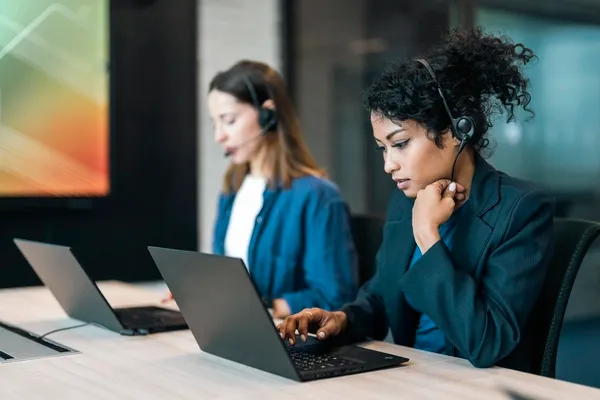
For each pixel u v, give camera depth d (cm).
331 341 168
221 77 259
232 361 152
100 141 380
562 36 314
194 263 141
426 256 156
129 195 397
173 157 408
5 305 225
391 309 183
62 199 372
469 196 167
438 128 158
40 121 366
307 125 429
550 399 125
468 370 144
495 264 158
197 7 410
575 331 304
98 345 170
